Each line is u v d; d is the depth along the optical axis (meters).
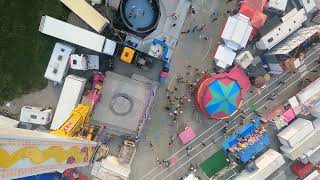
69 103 46.28
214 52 50.44
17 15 46.53
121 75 47.69
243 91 50.78
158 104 50.19
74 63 46.34
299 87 52.59
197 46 50.19
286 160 52.81
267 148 52.91
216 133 51.56
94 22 46.31
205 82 48.06
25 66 47.12
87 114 42.50
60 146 24.72
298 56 50.12
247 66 49.34
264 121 51.56
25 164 20.08
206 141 51.41
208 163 51.53
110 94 45.91
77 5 46.19
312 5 49.97
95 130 46.38
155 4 48.69
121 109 45.78
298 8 50.38
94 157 38.53
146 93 46.50
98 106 45.62
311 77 52.75
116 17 48.31
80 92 46.41
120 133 47.06
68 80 46.16
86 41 45.91
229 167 51.66
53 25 45.44
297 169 52.28
